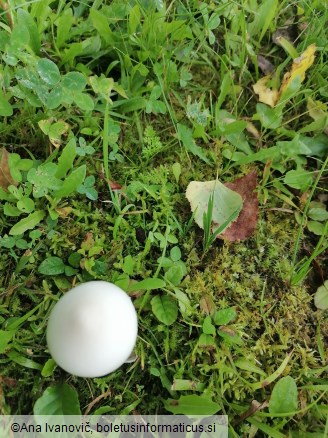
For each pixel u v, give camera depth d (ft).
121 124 0.77
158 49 0.78
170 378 0.66
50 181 0.66
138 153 0.76
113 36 0.77
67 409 0.61
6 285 0.67
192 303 0.68
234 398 0.66
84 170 0.66
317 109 0.80
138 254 0.69
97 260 0.68
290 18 0.87
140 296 0.67
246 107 0.82
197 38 0.81
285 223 0.76
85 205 0.71
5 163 0.67
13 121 0.73
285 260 0.73
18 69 0.66
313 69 0.83
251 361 0.67
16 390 0.63
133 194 0.72
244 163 0.76
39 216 0.68
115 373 0.65
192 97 0.81
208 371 0.66
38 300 0.66
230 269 0.71
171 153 0.77
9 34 0.73
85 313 0.51
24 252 0.68
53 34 0.75
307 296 0.72
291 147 0.76
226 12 0.83
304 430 0.64
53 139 0.69
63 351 0.52
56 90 0.66
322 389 0.65
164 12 0.78
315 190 0.78
